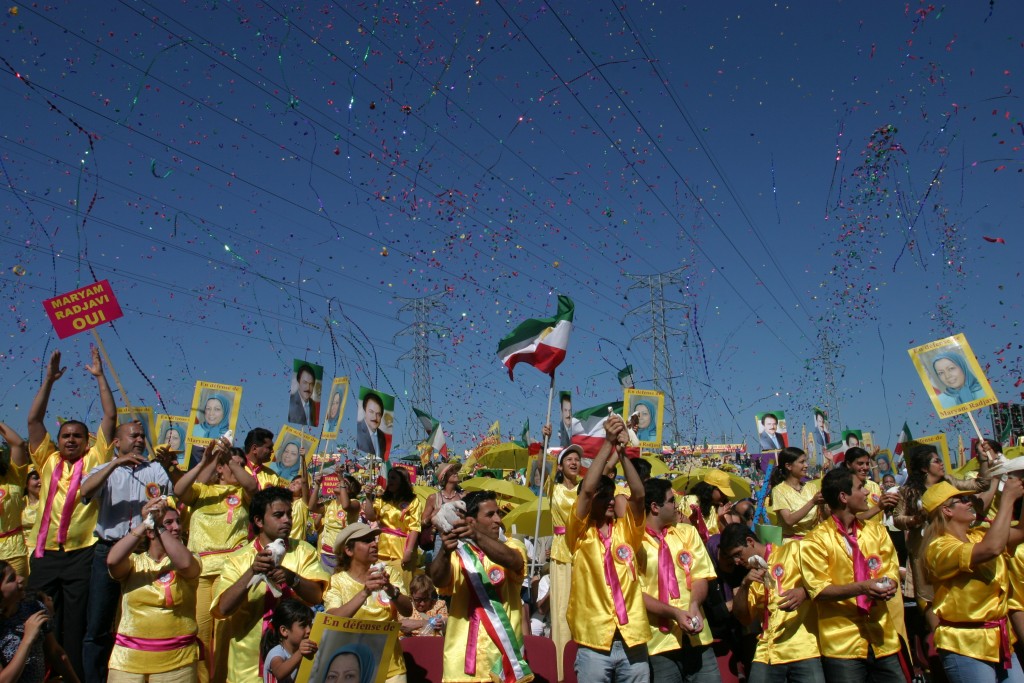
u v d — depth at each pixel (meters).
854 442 16.16
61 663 5.91
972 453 11.62
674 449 21.69
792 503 8.70
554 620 8.12
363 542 5.98
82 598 7.20
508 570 5.90
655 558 6.39
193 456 10.46
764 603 6.29
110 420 7.60
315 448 10.30
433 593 8.60
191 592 6.07
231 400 9.57
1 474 8.97
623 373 11.23
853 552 6.05
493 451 16.73
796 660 6.18
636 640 5.85
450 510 5.60
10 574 5.45
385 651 5.55
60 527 7.20
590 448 9.75
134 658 5.79
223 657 6.29
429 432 14.93
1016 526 6.17
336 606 5.80
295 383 10.09
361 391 10.66
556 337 7.23
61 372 7.80
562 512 8.31
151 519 5.84
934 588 6.39
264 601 6.12
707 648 6.33
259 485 8.38
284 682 5.59
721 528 9.02
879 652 5.97
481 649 5.68
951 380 8.21
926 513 6.74
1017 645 6.41
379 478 10.62
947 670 6.08
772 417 14.33
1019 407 13.55
